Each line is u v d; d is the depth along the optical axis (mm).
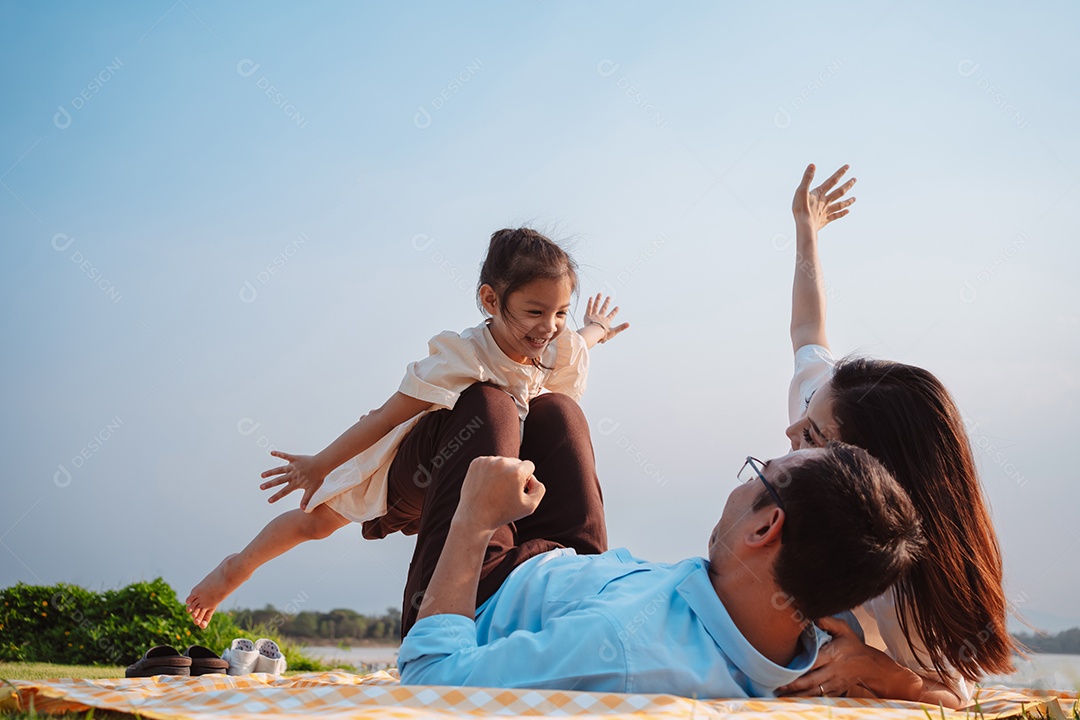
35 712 1547
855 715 1521
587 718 1324
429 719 1310
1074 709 1758
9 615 5660
